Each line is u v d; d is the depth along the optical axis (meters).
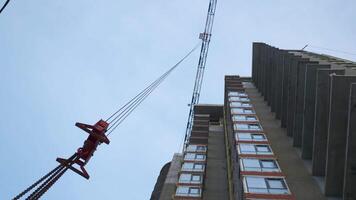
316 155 31.66
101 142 15.14
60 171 14.28
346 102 28.64
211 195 48.16
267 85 59.03
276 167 31.48
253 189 27.39
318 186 29.69
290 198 25.97
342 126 28.53
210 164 57.34
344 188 26.52
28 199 13.12
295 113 39.22
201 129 70.81
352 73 36.72
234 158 40.56
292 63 43.66
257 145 37.03
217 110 85.75
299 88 39.62
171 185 54.81
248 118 48.09
